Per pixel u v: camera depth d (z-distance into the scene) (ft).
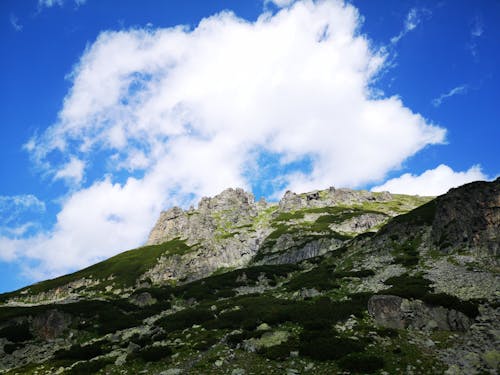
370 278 187.83
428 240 213.46
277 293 207.62
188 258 420.77
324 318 124.16
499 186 180.04
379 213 508.53
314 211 577.84
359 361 82.12
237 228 560.61
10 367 137.49
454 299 109.40
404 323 107.34
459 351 84.43
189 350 112.98
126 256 464.24
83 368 105.09
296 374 83.82
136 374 96.89
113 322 179.73
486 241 168.96
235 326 138.00
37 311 184.85
